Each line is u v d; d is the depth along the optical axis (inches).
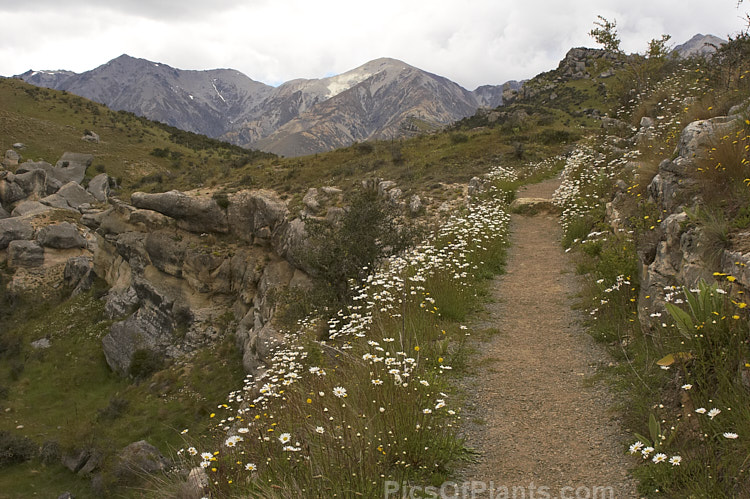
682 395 178.4
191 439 209.2
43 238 1828.2
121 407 955.3
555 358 264.1
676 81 798.5
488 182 860.0
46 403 1096.2
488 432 197.2
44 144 3203.7
